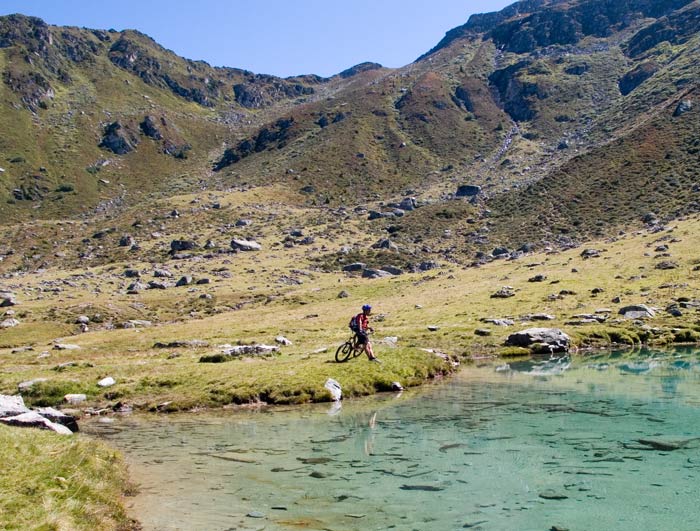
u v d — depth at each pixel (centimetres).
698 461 1656
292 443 2023
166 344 5756
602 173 17300
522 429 2119
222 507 1386
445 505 1359
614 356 4612
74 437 1838
